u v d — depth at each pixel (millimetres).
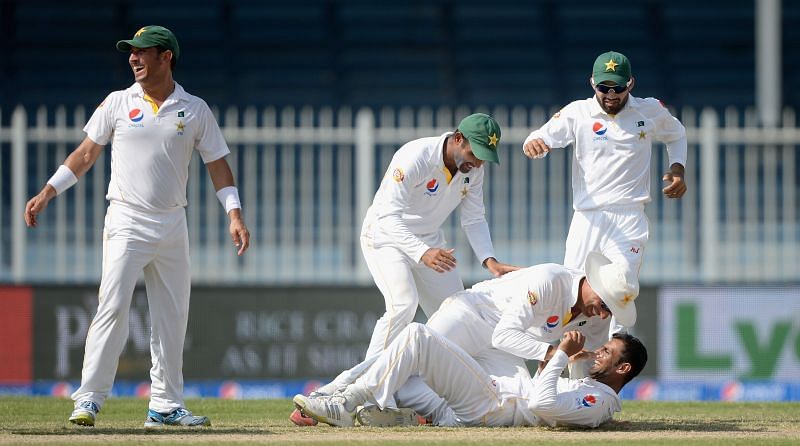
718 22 80375
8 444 19188
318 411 22453
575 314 22953
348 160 44906
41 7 79438
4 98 71688
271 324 42531
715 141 44031
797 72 77875
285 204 45125
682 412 27812
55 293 42500
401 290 24656
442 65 76688
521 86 74688
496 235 44938
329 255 45562
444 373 22312
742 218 54156
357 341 42500
